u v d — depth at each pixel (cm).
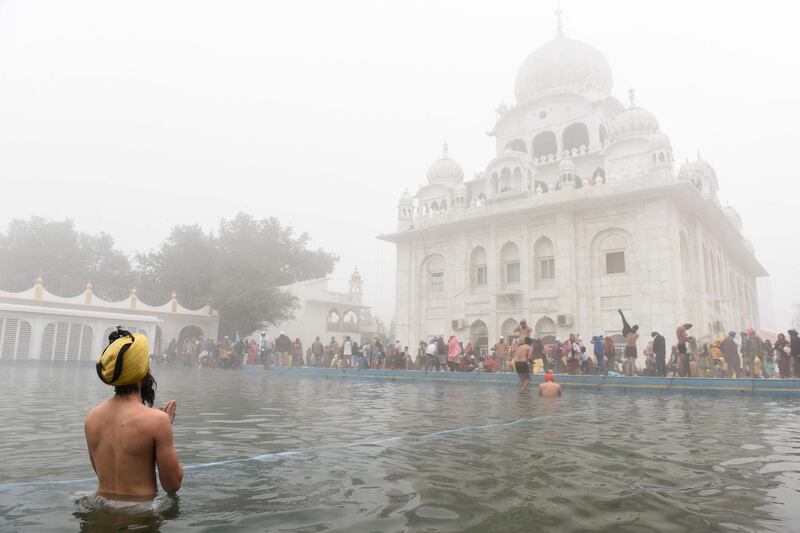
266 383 1642
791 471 406
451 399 1116
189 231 4634
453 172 4000
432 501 309
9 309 2684
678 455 470
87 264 4775
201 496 312
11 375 1762
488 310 3112
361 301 4825
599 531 259
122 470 297
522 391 1412
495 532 254
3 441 496
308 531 251
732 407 1002
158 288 4516
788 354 1653
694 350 1927
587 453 474
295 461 422
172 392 1207
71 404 849
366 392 1305
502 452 473
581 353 2050
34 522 257
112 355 296
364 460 429
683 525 271
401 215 3675
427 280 3509
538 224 2981
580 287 2803
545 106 3759
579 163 3391
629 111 3155
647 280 2606
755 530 264
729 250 3800
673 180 2583
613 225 2753
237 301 3644
